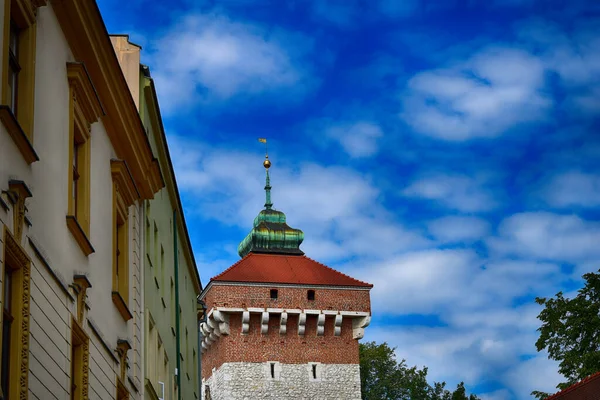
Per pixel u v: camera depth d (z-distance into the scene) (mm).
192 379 41469
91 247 18125
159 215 29547
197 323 45812
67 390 16172
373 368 93562
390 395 91938
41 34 15758
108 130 21047
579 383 41688
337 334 76875
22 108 14664
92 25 17938
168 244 32219
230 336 75312
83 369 17641
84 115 18516
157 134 29469
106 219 20484
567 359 62812
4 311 13359
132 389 22578
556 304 65000
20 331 13711
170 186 32375
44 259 15070
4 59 13445
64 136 16828
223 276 76125
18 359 13594
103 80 19578
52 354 15344
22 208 13938
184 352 37375
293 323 76438
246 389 74312
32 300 14414
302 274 78562
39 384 14539
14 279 13852
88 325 18156
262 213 85062
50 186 15781
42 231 15281
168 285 31578
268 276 77312
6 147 13469
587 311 63344
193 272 41719
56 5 16562
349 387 75938
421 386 91438
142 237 24844
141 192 24703
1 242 13039
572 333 63031
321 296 77000
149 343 26219
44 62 15836
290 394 74812
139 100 26641
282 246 82125
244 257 80250
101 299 19578
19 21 14734
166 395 29734
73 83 17297
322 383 75562
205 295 77375
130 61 26781
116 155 22000
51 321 15406
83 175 18672
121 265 22578
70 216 16703
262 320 75438
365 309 77438
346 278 79062
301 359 75812
